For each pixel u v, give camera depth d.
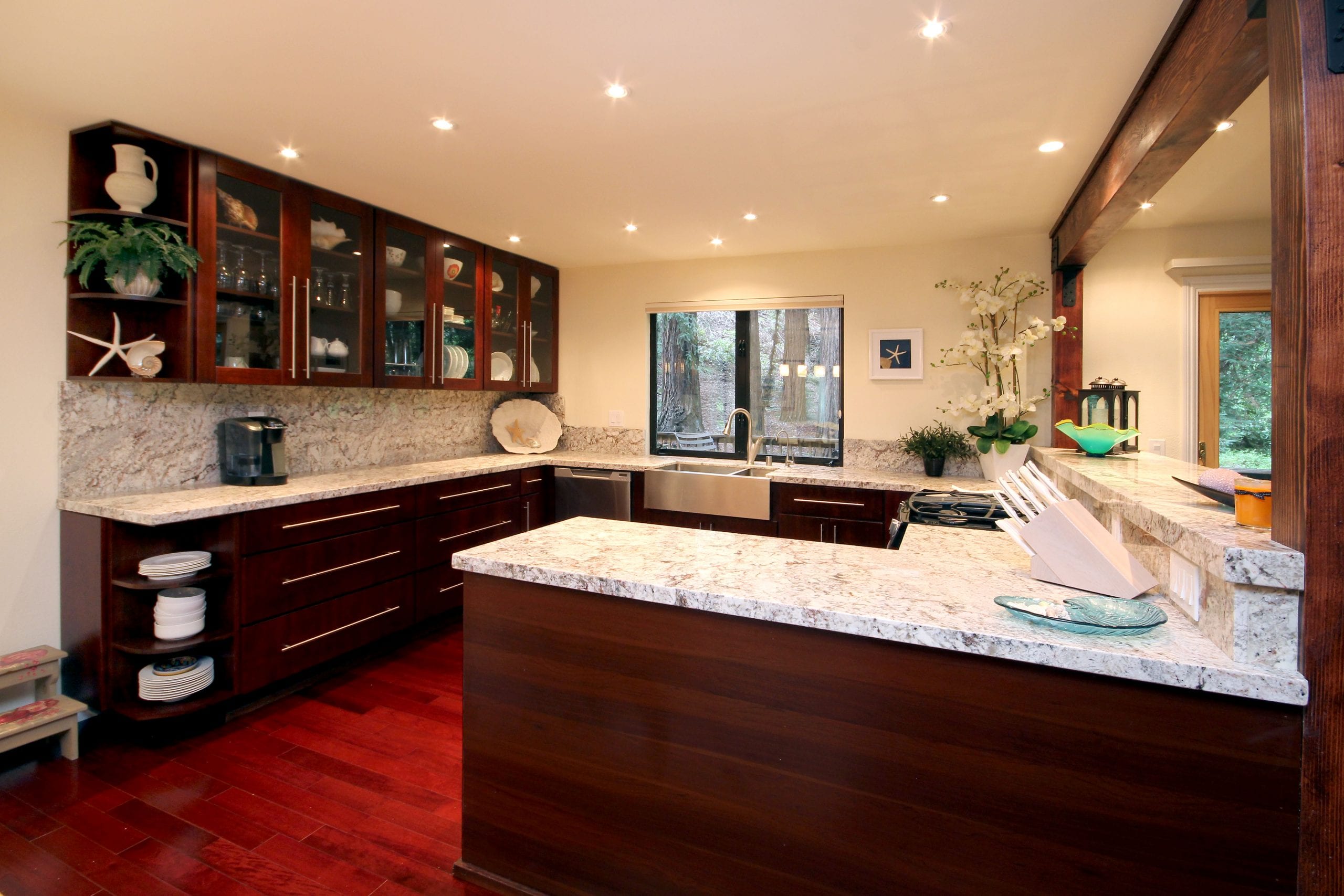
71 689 2.53
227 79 2.05
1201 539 1.12
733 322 4.55
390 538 3.22
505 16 1.71
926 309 3.94
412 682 2.97
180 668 2.45
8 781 2.17
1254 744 1.04
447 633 3.62
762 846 1.39
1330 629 0.98
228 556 2.55
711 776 1.44
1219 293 3.47
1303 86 1.00
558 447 4.96
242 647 2.57
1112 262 3.58
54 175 2.44
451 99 2.18
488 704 1.69
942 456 3.73
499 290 4.29
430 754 2.36
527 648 1.64
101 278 2.57
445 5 1.66
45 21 1.74
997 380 3.73
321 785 2.17
